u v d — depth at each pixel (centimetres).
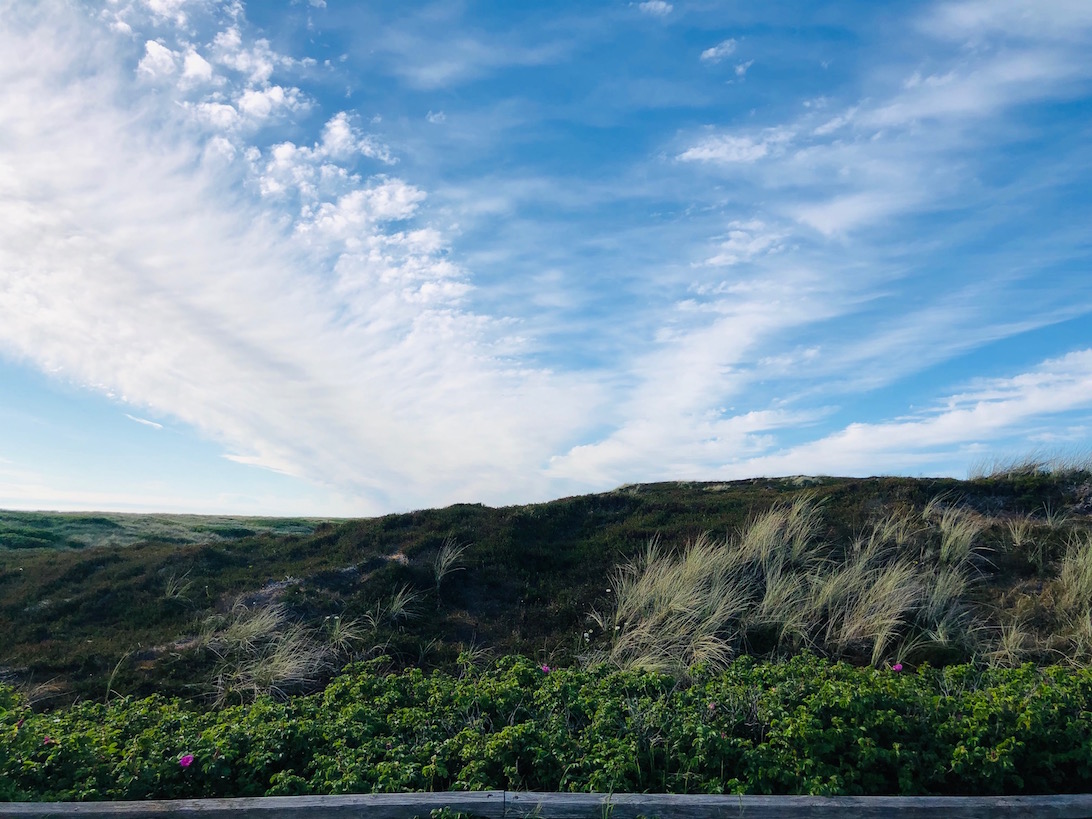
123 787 498
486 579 1018
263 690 750
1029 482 1127
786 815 448
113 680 779
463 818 439
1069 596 816
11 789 483
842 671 629
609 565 1041
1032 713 520
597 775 484
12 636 929
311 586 1019
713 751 513
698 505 1254
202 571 1130
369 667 781
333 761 518
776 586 871
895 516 1048
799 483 1426
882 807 454
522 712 612
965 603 846
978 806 459
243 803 453
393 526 1271
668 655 762
